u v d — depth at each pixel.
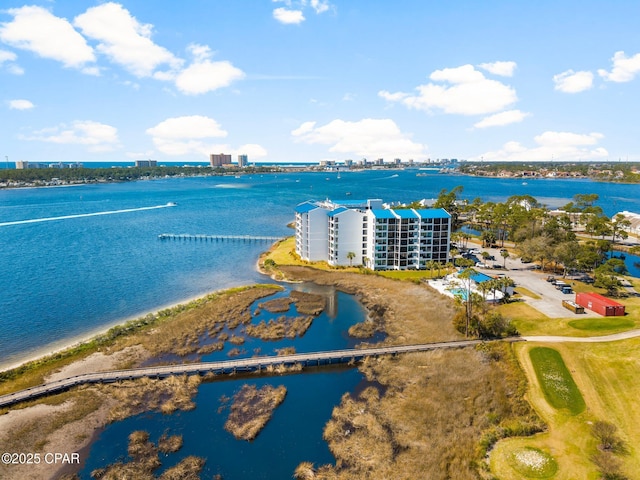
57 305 123.81
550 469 54.66
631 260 173.12
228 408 71.88
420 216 150.25
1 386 77.50
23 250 193.38
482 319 98.06
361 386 78.88
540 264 158.00
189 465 57.88
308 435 64.75
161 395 75.31
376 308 120.00
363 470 56.41
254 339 99.94
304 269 159.12
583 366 78.81
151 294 134.88
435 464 56.19
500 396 71.25
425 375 79.94
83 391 75.50
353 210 157.62
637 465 54.62
